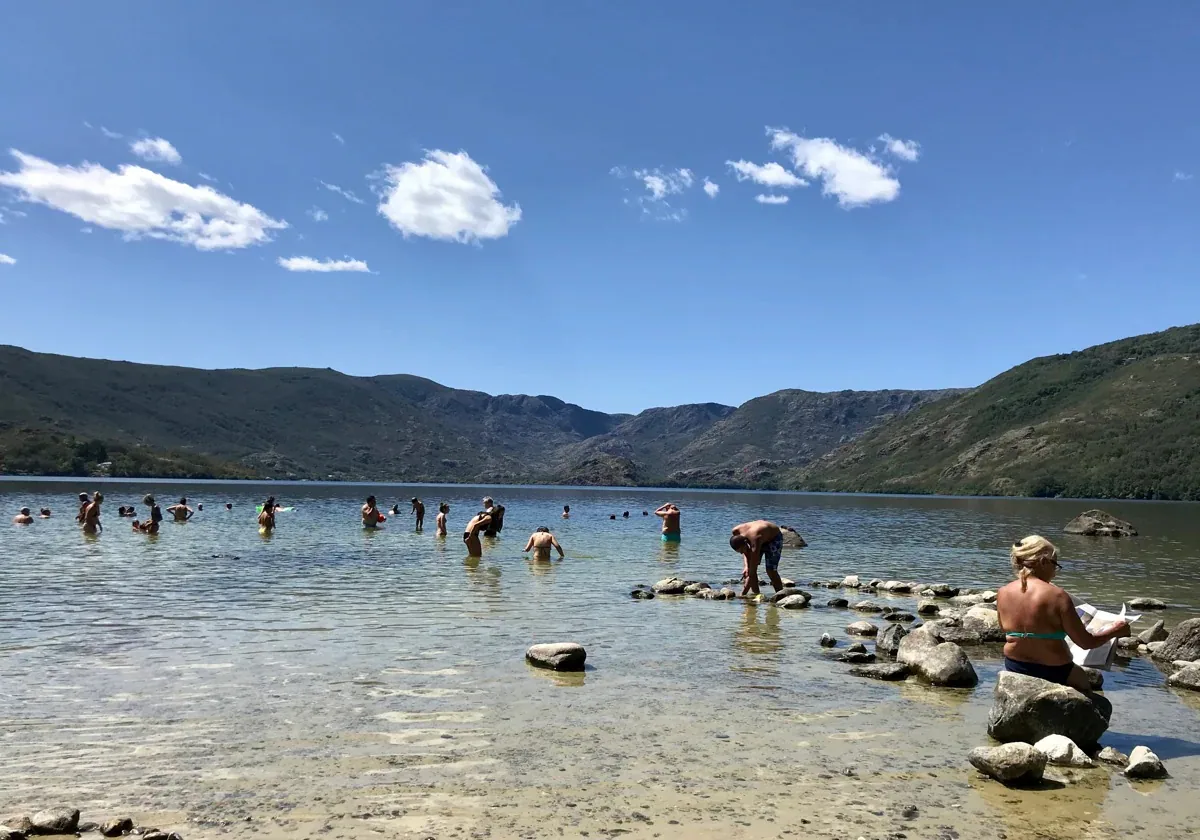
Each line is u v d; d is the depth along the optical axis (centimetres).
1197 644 1320
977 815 681
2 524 4309
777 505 11669
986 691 1134
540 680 1135
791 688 1125
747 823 656
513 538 3959
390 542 3562
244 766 772
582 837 625
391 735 874
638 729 914
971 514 8581
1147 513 9275
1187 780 779
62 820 623
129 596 1892
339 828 634
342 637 1427
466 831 632
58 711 948
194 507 6669
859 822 662
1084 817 679
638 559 3072
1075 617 931
